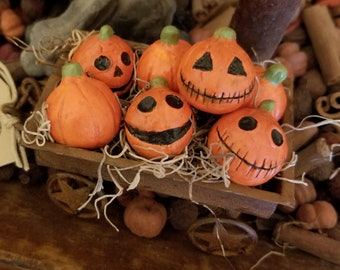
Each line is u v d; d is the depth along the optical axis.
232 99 0.12
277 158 0.13
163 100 0.13
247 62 0.13
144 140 0.13
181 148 0.13
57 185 0.16
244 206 0.14
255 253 0.17
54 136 0.13
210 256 0.17
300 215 0.18
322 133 0.19
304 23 0.22
